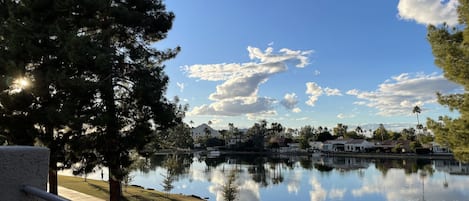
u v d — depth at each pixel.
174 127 12.30
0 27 9.88
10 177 1.91
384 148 99.69
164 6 13.20
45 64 9.69
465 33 9.15
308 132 131.62
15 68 8.97
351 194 35.75
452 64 9.22
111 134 10.55
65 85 9.13
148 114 11.26
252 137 122.88
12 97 8.88
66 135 10.10
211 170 59.41
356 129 133.38
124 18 11.56
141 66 11.88
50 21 10.35
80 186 20.81
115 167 11.06
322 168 63.97
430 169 58.72
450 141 9.76
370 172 55.72
